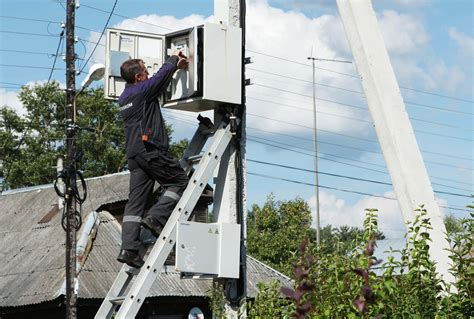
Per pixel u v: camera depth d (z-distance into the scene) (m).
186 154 7.21
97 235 26.58
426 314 5.44
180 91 7.00
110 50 7.20
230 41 6.97
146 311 24.98
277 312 6.85
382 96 5.91
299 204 35.47
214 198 7.18
